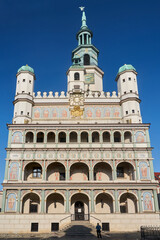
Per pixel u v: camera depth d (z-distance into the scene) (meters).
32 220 43.66
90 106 58.03
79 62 70.12
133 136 51.16
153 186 47.34
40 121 56.44
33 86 60.25
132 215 44.50
